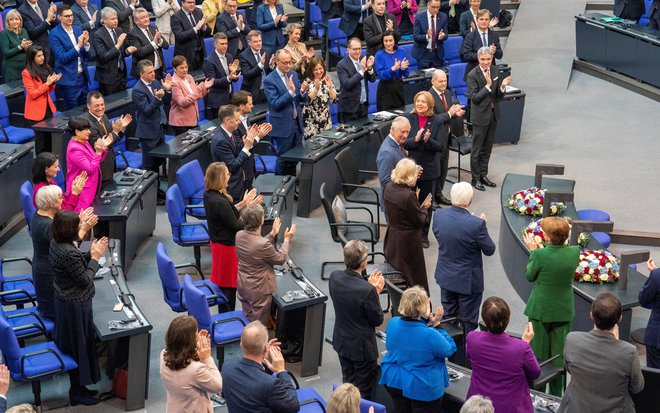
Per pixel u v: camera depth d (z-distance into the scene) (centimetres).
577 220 1011
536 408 703
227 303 898
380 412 630
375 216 1229
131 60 1513
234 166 1068
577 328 910
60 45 1377
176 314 966
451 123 1321
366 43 1565
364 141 1304
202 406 645
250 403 607
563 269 788
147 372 808
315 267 1076
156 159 1227
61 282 770
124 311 817
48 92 1282
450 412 724
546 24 1925
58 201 821
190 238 1006
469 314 873
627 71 1698
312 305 848
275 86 1206
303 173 1199
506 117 1464
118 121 1083
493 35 1472
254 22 1759
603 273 908
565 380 801
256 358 616
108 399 823
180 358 631
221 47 1346
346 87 1330
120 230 1009
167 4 1600
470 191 857
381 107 1403
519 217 1067
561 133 1522
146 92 1201
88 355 790
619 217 1213
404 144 1084
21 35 1420
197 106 1324
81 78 1411
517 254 1020
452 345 693
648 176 1343
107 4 1564
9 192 1141
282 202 1078
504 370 649
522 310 997
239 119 1090
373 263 1035
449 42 1619
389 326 701
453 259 863
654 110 1600
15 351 745
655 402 702
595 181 1329
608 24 1720
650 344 811
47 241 805
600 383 630
